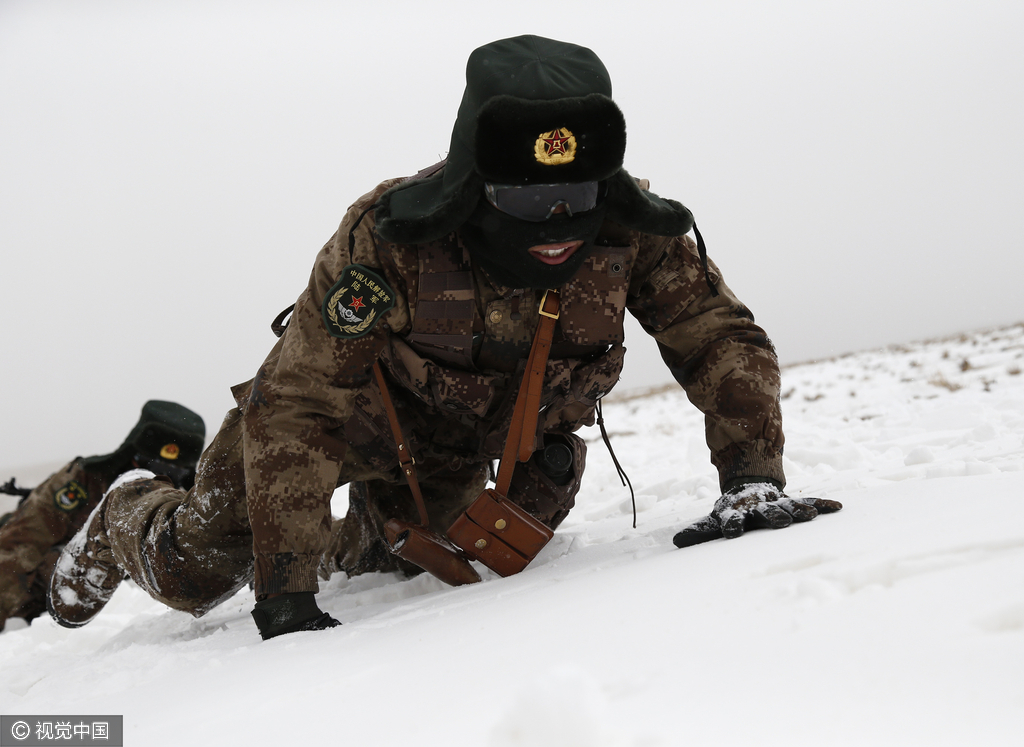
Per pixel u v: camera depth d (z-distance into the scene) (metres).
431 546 2.27
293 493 2.05
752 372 2.20
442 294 2.12
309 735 1.05
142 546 2.77
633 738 0.80
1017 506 1.47
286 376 2.12
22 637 3.63
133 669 1.91
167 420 4.68
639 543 2.23
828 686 0.87
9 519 4.67
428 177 2.21
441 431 2.58
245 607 3.19
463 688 1.11
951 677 0.84
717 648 1.04
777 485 2.14
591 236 2.02
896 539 1.38
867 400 7.72
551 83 1.90
